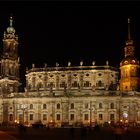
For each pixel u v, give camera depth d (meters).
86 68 164.25
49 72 166.62
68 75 165.12
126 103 148.38
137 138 59.53
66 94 152.75
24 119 155.88
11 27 177.00
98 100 149.75
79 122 149.38
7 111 158.50
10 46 174.38
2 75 169.38
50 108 153.50
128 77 163.50
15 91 170.38
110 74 163.12
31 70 170.00
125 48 170.38
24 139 56.25
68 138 58.88
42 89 165.25
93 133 75.75
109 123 141.50
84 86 163.00
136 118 147.12
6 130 89.50
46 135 67.38
